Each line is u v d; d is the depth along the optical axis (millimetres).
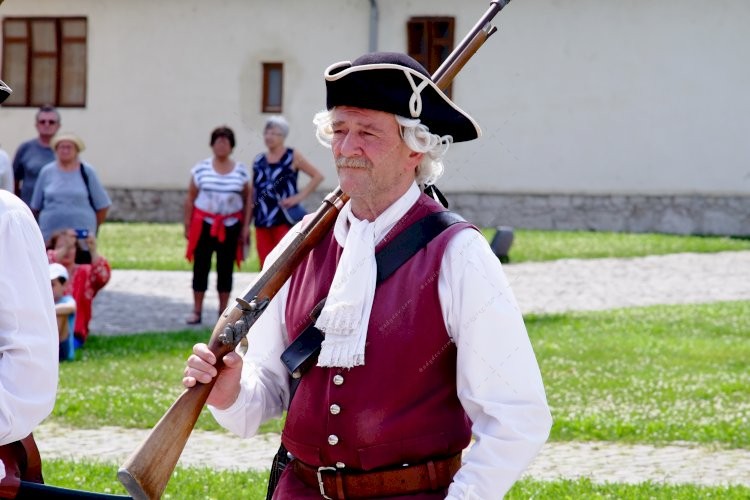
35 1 31641
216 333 3461
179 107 31125
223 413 3693
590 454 8672
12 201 3525
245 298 3516
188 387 3412
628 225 29031
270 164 14578
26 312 3445
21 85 32031
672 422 9531
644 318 15945
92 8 31391
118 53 31359
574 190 29188
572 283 20156
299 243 3602
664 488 7438
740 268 22297
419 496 3516
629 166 28953
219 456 8438
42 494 3740
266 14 30141
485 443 3375
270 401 3801
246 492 7168
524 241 25609
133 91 31391
